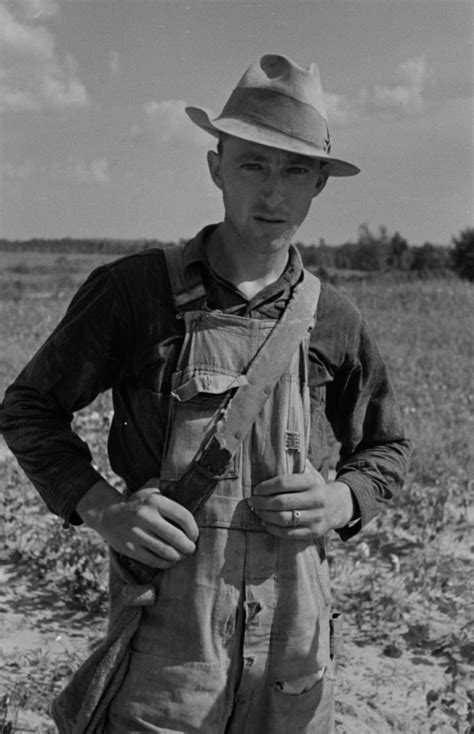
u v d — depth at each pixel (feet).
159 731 5.81
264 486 5.77
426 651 12.99
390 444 6.91
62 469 6.03
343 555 16.06
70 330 6.04
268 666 5.98
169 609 5.85
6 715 9.95
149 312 5.94
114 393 6.35
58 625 12.91
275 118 5.84
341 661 12.50
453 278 84.07
